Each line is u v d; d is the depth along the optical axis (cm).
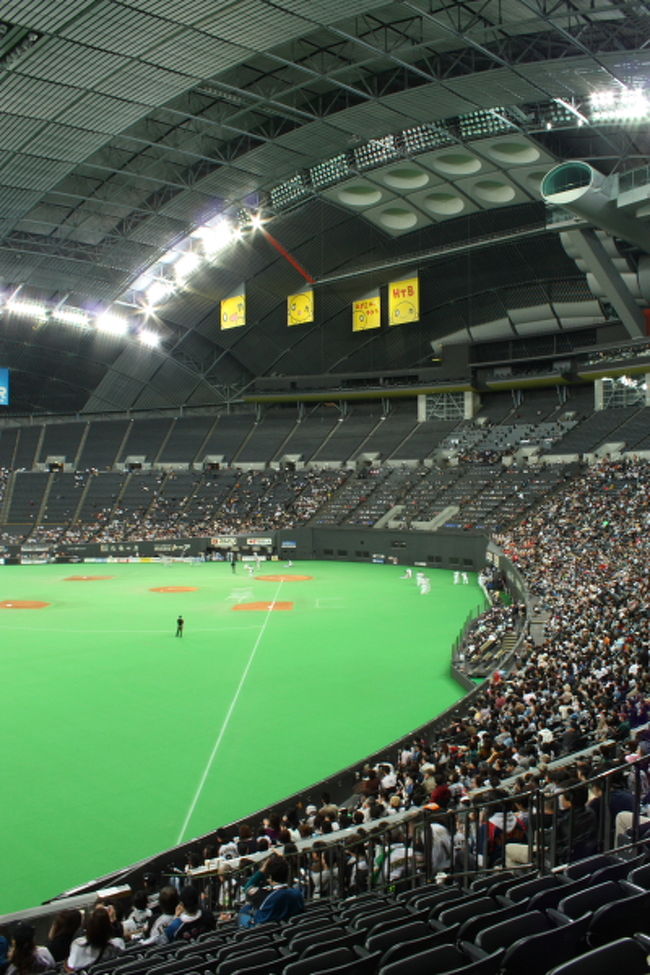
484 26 4112
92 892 1272
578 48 4097
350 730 2525
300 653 3672
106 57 4172
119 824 1814
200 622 4509
